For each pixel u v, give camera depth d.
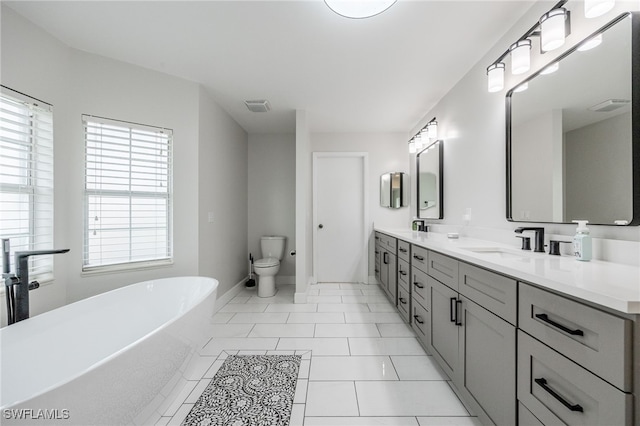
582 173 1.27
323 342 2.23
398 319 2.72
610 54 1.15
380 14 1.67
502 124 1.89
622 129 1.10
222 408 1.47
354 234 4.20
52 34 1.89
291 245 4.21
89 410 0.97
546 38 1.29
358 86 2.63
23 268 1.50
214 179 2.95
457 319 1.51
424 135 3.11
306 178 3.28
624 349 0.66
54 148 1.91
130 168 2.31
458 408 1.47
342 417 1.40
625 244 1.11
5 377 1.32
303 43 1.97
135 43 2.00
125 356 1.09
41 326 1.47
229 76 2.46
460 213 2.50
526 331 0.99
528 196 1.63
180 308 2.18
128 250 2.31
